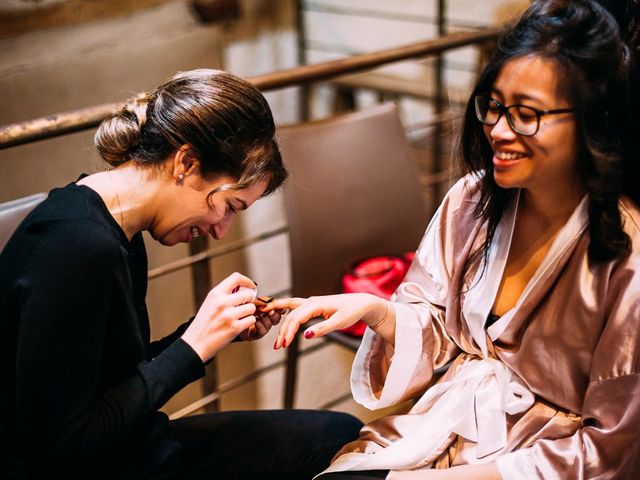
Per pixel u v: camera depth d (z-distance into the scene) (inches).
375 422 55.8
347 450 54.4
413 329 56.1
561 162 46.4
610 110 44.6
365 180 82.5
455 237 56.8
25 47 103.9
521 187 49.8
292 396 85.3
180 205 46.8
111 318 44.8
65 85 96.0
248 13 135.9
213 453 58.1
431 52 89.8
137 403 44.5
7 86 91.9
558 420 50.4
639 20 47.8
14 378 44.1
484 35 93.5
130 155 46.9
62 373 42.3
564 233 48.7
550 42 44.2
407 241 84.9
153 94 47.8
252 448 58.4
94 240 42.6
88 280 42.3
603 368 47.0
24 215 53.3
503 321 52.1
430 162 143.1
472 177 56.6
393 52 86.4
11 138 62.7
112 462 46.1
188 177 46.1
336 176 81.1
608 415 46.9
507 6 136.6
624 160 45.9
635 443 46.6
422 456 52.0
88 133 97.3
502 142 46.1
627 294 46.4
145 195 46.3
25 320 41.8
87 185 46.1
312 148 80.3
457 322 55.9
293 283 80.0
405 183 84.4
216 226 48.6
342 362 125.0
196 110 45.0
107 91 99.1
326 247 80.8
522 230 52.3
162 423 47.8
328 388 120.8
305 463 58.6
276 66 143.0
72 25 108.9
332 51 148.8
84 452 43.4
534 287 49.9
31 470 44.6
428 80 146.3
